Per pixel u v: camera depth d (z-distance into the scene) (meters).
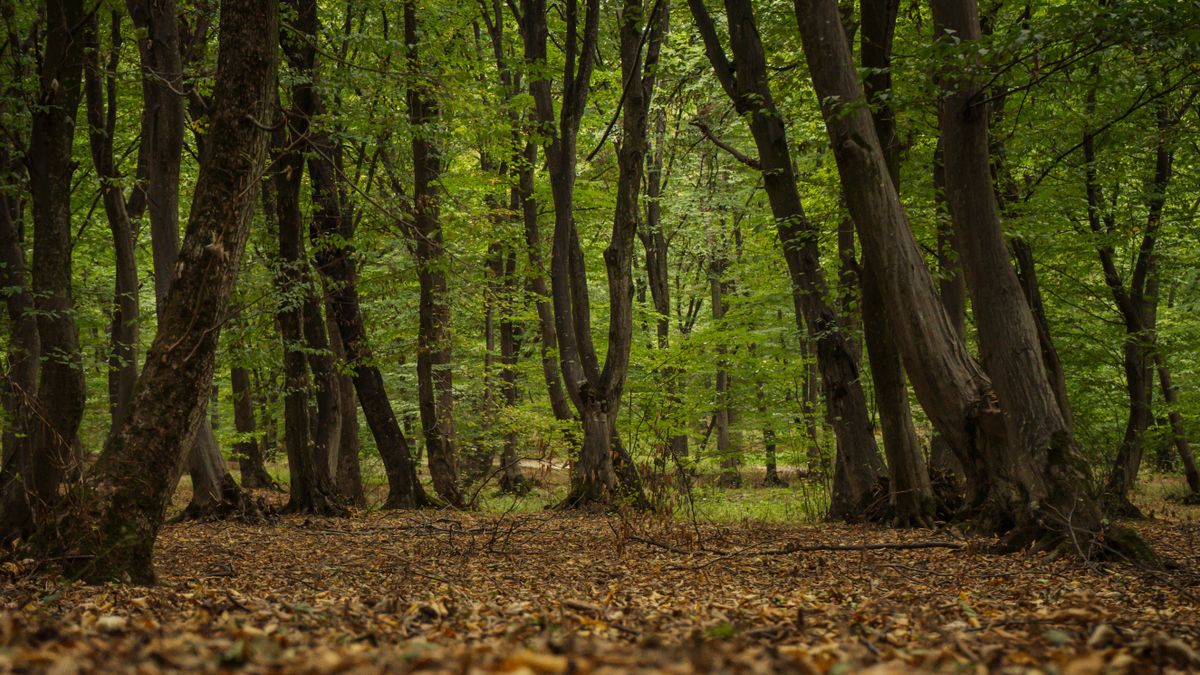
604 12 22.92
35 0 14.35
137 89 18.77
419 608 5.65
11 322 14.08
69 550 6.79
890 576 8.47
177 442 7.12
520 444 26.14
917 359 11.27
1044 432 9.97
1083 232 18.16
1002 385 10.22
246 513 15.92
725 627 4.27
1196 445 22.14
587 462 17.66
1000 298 10.25
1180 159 18.91
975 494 11.55
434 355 22.95
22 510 10.59
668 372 25.22
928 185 15.86
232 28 7.32
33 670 2.93
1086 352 19.53
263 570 9.02
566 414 23.38
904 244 10.97
